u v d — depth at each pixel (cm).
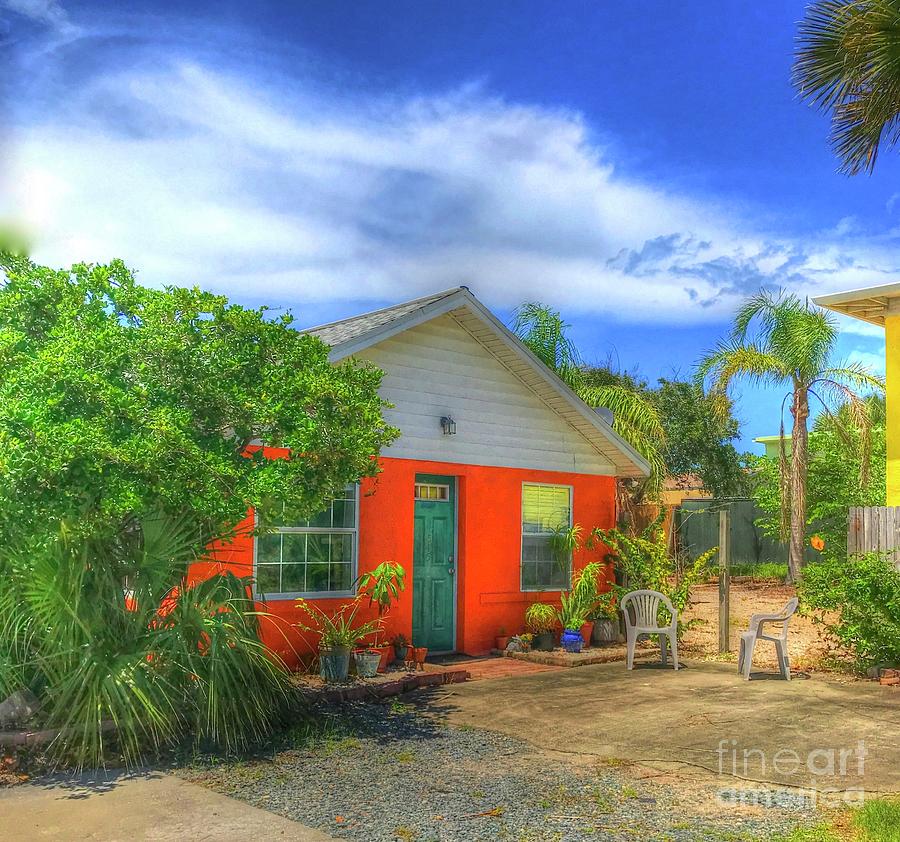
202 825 542
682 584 1351
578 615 1282
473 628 1239
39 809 570
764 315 2078
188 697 727
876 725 817
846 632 1088
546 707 901
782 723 827
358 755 709
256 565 1007
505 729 806
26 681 715
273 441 752
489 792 612
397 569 1044
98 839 518
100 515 686
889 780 641
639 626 1173
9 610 705
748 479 2861
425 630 1200
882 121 1041
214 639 728
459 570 1243
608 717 855
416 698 949
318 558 1072
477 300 1196
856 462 2148
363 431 764
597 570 1345
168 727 700
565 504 1393
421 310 1130
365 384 816
